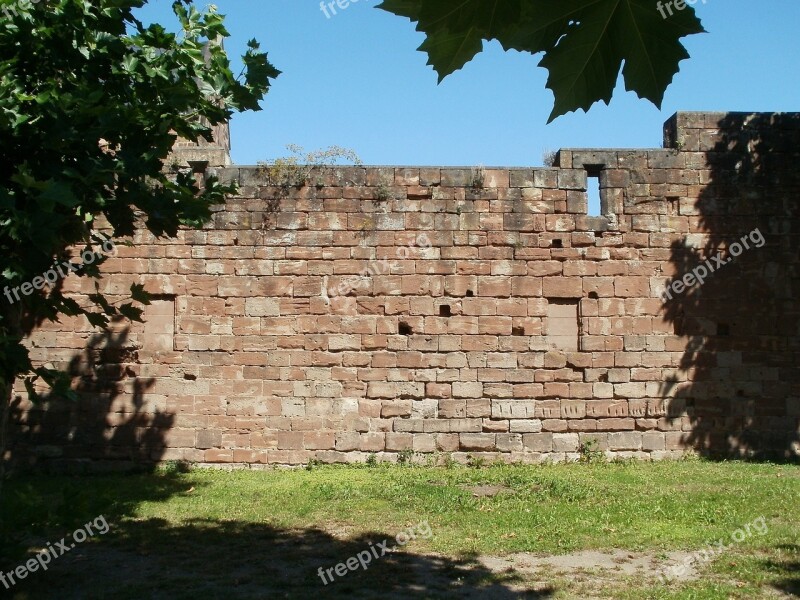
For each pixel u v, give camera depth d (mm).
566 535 11562
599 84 3389
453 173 19031
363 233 18875
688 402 18750
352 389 18578
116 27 8984
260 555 10828
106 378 18484
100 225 18625
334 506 13773
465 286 18797
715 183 19234
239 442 18438
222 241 18812
